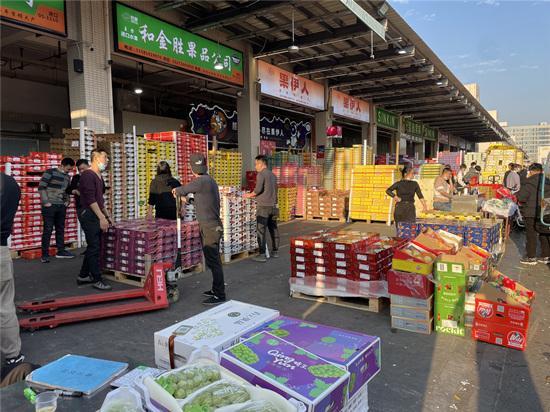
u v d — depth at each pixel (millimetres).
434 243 4812
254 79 14812
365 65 17578
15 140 13828
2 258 3336
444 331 4281
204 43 12477
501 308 3941
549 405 2967
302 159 17281
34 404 1825
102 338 4152
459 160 25344
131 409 1621
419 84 20203
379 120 25031
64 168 7543
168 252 6133
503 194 11141
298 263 5449
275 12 11930
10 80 13438
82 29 8992
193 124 16219
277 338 2219
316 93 18594
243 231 7820
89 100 9195
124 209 8805
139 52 10305
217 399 1628
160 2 10703
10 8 7625
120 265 6145
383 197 12461
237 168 13172
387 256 5250
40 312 4758
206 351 2043
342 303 5180
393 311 4414
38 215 7871
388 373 3441
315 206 13562
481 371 3477
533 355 3777
